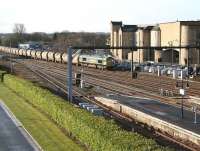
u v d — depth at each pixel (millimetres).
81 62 155125
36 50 197625
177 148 44094
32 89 67938
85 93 85625
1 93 81875
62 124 48750
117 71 136750
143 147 30406
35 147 42750
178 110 64875
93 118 41562
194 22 150500
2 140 46156
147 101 73875
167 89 89250
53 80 108188
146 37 174250
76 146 40781
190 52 146750
